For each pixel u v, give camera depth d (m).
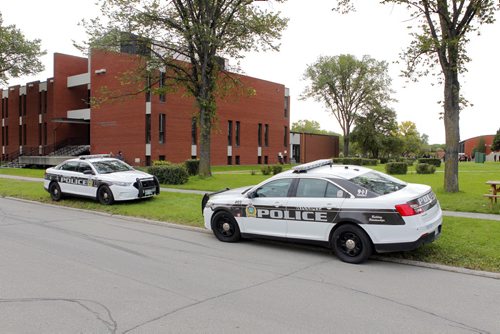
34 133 45.91
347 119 57.91
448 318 4.46
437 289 5.47
